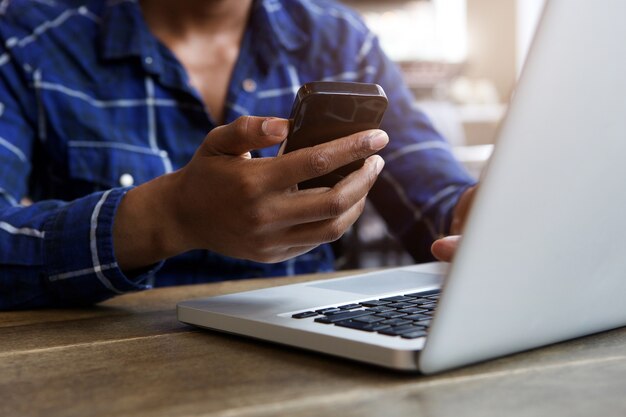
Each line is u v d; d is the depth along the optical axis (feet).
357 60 4.63
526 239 1.43
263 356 1.75
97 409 1.38
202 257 3.96
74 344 1.99
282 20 4.48
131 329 2.19
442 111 10.42
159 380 1.57
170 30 4.29
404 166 4.16
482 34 11.47
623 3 1.35
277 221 2.04
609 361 1.62
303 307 2.00
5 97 4.01
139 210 2.44
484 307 1.46
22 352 1.91
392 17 10.93
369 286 2.34
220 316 1.98
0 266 2.62
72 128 4.06
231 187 2.01
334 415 1.30
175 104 4.19
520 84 1.29
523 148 1.33
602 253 1.61
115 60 4.15
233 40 4.37
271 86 4.37
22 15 4.19
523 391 1.41
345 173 2.10
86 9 4.32
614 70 1.38
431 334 1.44
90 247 2.52
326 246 4.40
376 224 8.27
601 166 1.46
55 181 4.15
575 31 1.30
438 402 1.36
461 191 3.78
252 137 1.95
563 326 1.68
